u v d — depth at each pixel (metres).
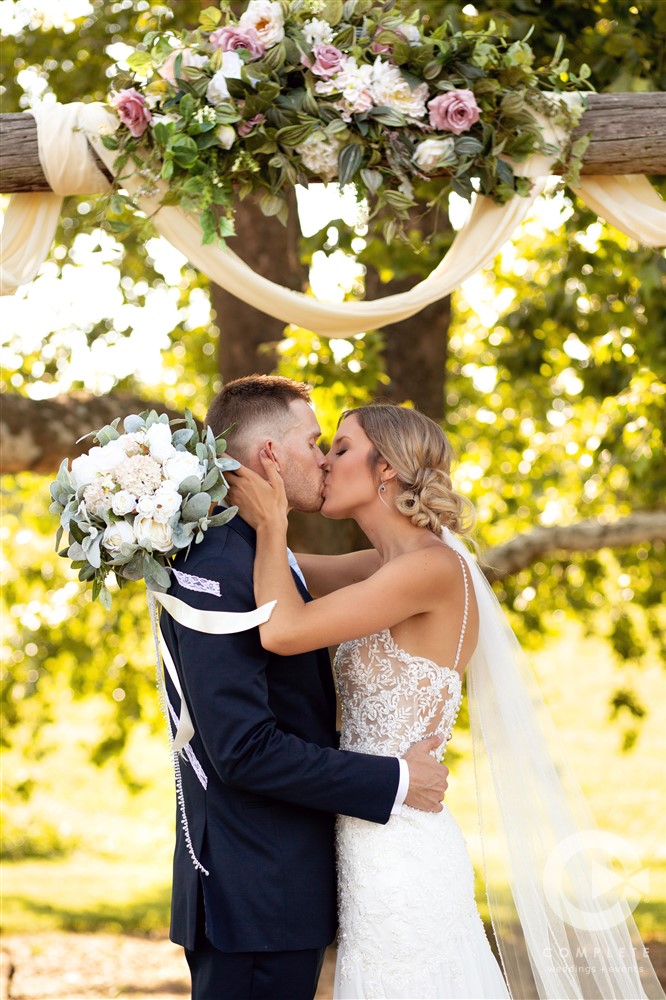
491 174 2.91
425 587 2.45
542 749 2.76
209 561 2.31
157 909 7.67
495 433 7.18
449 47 2.85
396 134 2.82
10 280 2.90
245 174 2.79
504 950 2.78
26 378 6.68
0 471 4.19
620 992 2.64
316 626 2.27
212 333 7.23
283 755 2.21
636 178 3.11
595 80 3.77
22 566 7.14
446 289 2.97
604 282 5.12
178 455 2.29
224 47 2.72
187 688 2.28
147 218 2.80
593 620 7.15
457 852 2.42
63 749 11.85
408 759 2.38
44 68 5.82
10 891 8.17
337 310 2.89
